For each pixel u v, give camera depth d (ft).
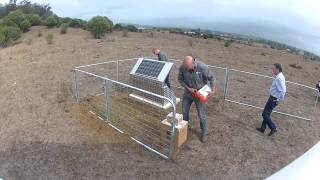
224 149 16.33
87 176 13.74
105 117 19.17
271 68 37.60
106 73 30.78
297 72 37.27
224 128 18.79
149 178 13.64
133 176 13.76
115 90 24.67
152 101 20.93
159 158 15.24
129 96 22.03
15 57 43.62
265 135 18.24
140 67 21.62
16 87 26.53
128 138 17.06
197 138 17.33
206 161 15.12
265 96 25.72
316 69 40.91
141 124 18.54
